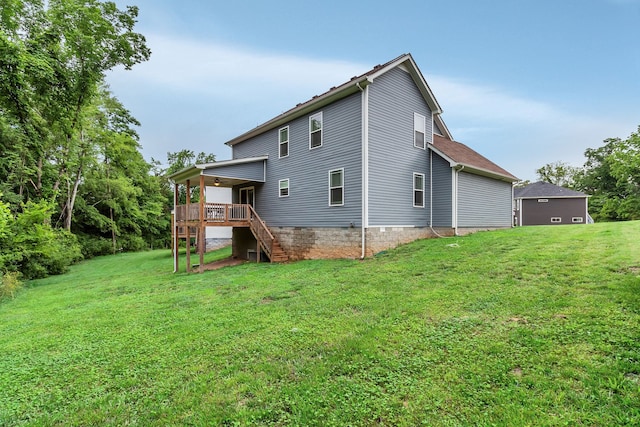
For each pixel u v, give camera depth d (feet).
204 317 17.92
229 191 68.08
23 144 47.96
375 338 12.57
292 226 43.16
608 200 102.68
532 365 9.45
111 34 47.88
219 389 9.95
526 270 19.42
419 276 21.90
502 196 50.67
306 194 41.11
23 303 26.81
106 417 8.98
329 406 8.54
